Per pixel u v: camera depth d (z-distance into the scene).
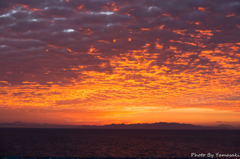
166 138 114.62
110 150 56.16
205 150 56.50
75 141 88.81
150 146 67.56
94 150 56.47
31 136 128.25
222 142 84.81
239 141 90.75
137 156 45.50
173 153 50.53
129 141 90.00
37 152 52.59
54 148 61.44
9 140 93.19
